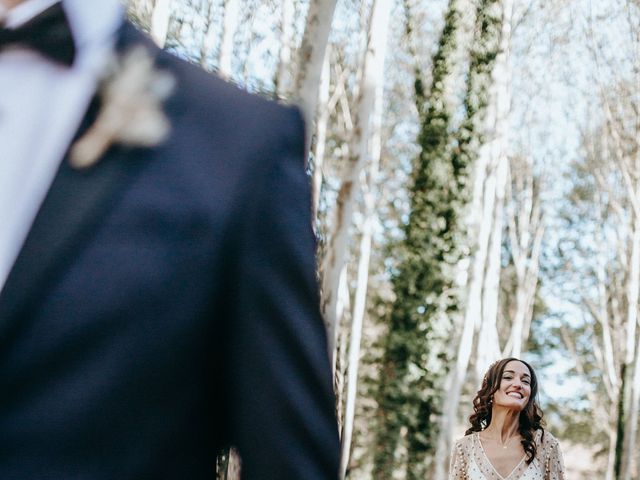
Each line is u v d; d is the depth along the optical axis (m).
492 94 15.34
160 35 8.61
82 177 0.73
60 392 0.69
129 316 0.71
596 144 21.97
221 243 0.76
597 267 23.06
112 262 0.71
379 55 9.02
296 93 7.91
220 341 0.78
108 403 0.70
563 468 5.31
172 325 0.73
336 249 8.60
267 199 0.79
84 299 0.70
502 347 23.77
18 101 0.74
